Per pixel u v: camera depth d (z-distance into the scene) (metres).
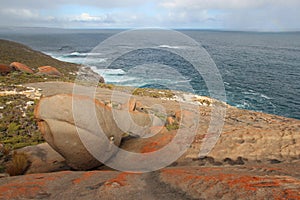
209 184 2.99
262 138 5.21
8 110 13.04
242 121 14.84
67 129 4.76
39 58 43.62
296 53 82.81
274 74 44.97
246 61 59.06
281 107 26.95
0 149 7.91
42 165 5.82
